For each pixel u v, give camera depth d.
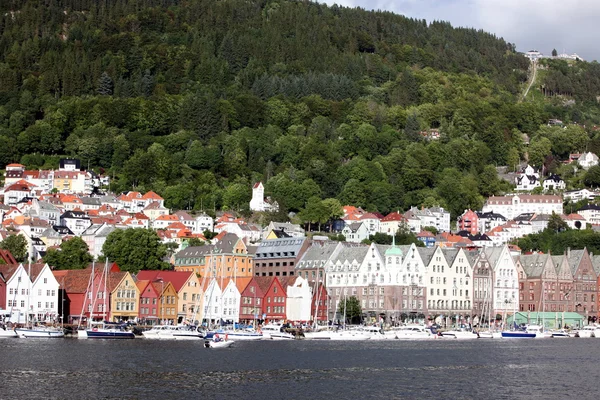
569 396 155.12
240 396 151.00
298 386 161.62
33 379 162.00
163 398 147.75
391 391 157.75
